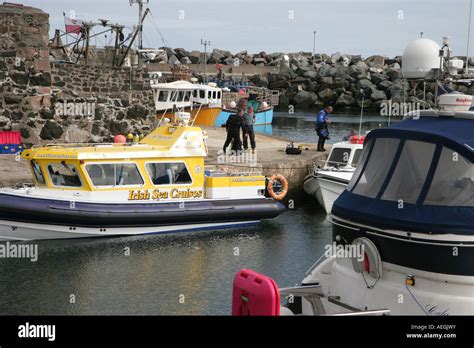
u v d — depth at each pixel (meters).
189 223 15.75
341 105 62.94
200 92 36.25
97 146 15.42
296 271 12.94
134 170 15.02
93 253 13.72
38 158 14.58
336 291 6.77
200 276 12.41
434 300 5.80
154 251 14.08
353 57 80.75
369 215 6.19
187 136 15.73
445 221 5.72
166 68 65.31
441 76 8.23
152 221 15.12
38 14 20.64
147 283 11.88
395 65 80.50
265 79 68.12
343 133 37.38
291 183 20.77
